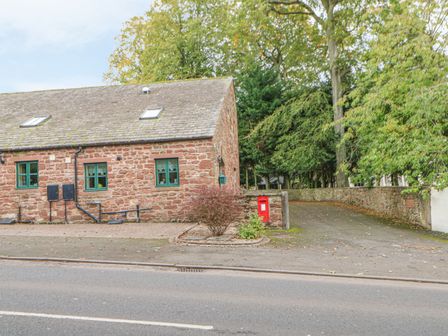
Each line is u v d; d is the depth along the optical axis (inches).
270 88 1280.8
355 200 965.8
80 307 220.2
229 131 835.4
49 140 665.0
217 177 648.4
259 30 1110.4
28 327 189.0
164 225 583.2
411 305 227.3
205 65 1320.1
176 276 298.5
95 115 741.3
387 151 582.6
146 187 629.9
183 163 621.0
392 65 590.6
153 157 629.9
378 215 754.2
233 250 398.9
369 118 608.4
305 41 1139.3
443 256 374.0
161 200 625.9
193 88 836.0
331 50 1026.1
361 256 372.8
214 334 181.5
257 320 200.5
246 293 251.0
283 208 565.0
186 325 192.7
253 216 522.0
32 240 459.2
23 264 343.6
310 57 1121.4
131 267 331.9
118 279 287.3
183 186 619.5
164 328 188.5
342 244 440.1
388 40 562.3
